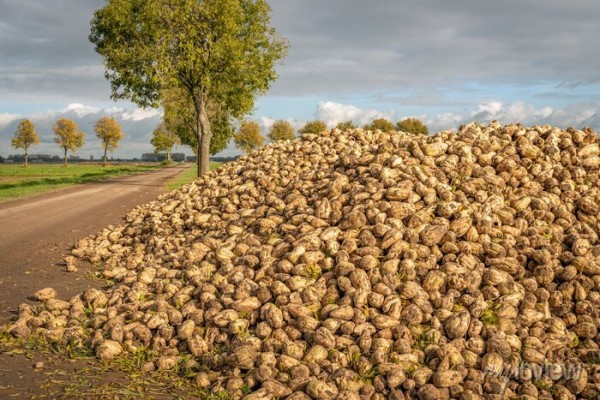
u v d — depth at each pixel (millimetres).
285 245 8906
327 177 12141
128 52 37969
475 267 8055
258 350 6945
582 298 7566
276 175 14297
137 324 7691
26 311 8641
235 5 37344
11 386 6094
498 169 10625
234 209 13086
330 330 7008
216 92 40625
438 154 10969
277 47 40906
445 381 6129
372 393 6141
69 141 105812
